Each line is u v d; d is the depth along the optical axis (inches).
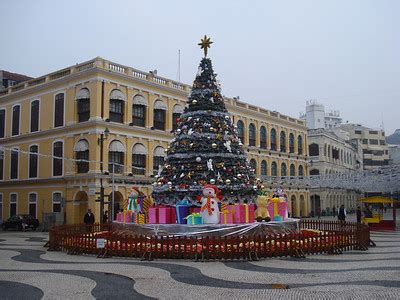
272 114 2664.9
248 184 861.2
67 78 1707.7
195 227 721.0
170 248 657.6
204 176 819.4
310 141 3208.7
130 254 681.0
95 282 493.0
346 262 625.3
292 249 676.7
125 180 1670.8
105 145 1620.3
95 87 1617.9
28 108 1881.2
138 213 814.5
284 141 2760.8
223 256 641.0
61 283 488.4
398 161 5236.2
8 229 1648.6
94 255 721.0
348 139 4220.0
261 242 658.2
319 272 540.7
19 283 490.3
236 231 722.2
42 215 1679.4
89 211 1117.1
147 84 1791.3
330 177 2073.1
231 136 890.1
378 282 475.5
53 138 1749.5
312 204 3061.0
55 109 1761.8
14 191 1886.1
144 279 506.6
